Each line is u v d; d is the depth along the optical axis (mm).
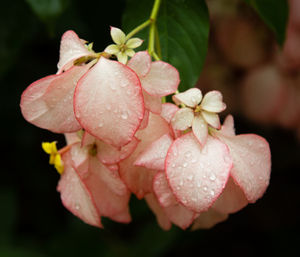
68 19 1034
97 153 735
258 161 720
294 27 1067
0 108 1116
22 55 1089
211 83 1164
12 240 1133
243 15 1108
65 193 768
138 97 682
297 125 1146
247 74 1158
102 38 976
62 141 1161
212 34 1139
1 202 1154
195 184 694
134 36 806
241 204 737
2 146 1163
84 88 683
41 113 705
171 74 700
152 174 732
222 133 726
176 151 700
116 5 968
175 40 807
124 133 682
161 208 780
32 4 823
